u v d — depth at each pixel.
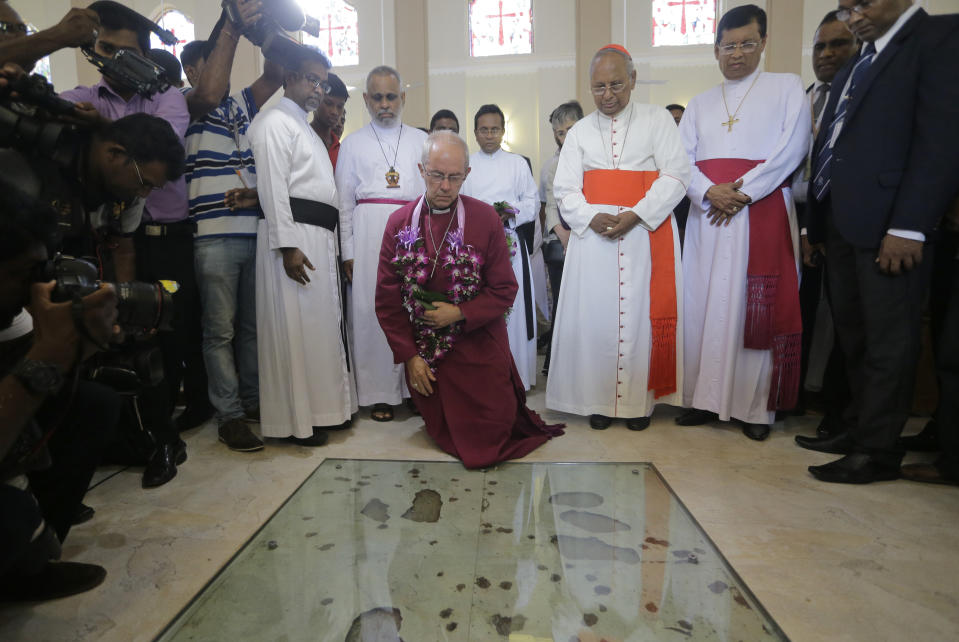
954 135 2.08
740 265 2.86
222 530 1.96
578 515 2.05
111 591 1.62
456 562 1.75
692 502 2.15
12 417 1.08
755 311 2.79
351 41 11.43
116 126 1.76
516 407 2.75
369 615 1.50
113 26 2.44
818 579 1.65
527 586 1.62
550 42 11.19
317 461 2.60
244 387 3.21
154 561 1.77
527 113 11.36
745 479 2.36
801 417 3.26
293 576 1.68
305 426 2.75
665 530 1.94
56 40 1.89
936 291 2.45
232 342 3.21
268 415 2.79
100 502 2.18
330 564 1.74
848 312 2.54
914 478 2.32
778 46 10.30
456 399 2.65
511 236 3.72
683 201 3.83
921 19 2.18
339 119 3.38
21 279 1.15
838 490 2.25
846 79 2.49
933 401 3.17
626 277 2.97
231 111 2.92
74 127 1.73
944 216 2.21
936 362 2.31
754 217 2.84
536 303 5.57
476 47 11.41
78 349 1.15
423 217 2.70
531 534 1.92
